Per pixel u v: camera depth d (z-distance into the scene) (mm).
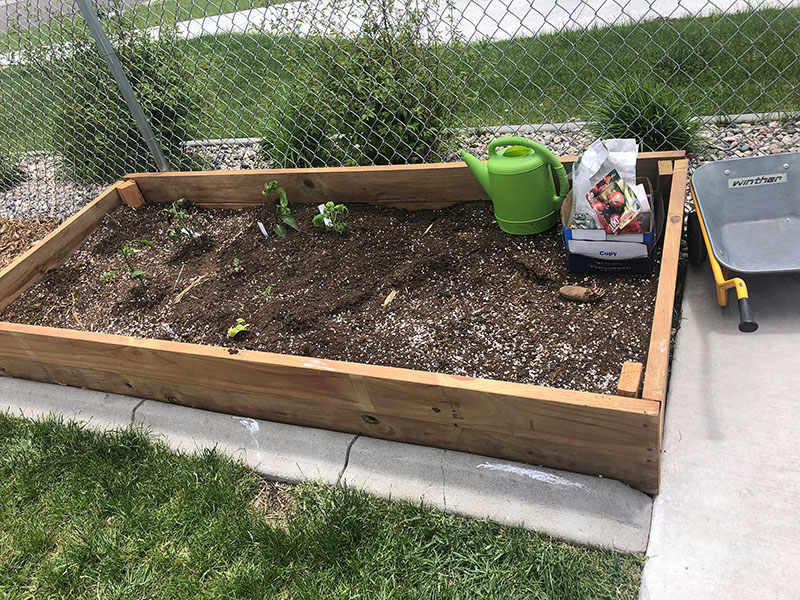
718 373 1996
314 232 2811
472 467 1877
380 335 2223
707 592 1497
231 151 4215
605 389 1837
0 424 2426
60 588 1808
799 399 1859
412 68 3205
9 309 2830
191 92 4098
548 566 1613
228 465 2059
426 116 3301
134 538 1895
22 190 4738
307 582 1686
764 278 2229
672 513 1668
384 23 3137
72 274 2955
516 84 4289
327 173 2865
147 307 2639
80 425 2359
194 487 1994
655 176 2447
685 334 2154
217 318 2467
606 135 3260
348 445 2045
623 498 1705
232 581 1718
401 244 2631
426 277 2432
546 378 1914
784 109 3387
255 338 2328
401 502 1859
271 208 2963
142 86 3896
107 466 2127
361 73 3199
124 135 4148
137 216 3232
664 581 1539
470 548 1705
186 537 1877
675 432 1858
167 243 3016
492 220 2615
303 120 3529
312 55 3342
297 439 2107
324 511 1865
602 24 4965
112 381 2400
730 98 3295
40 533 1955
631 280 2197
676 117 3146
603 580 1575
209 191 3152
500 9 5938
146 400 2396
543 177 2346
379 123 3338
